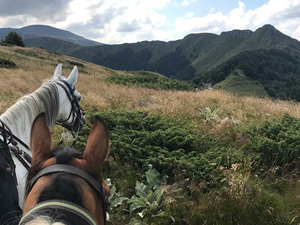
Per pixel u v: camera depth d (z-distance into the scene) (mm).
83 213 1228
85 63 52406
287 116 7531
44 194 1262
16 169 2459
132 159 5156
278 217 3957
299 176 5199
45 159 1560
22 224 1109
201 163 4914
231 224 3805
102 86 15922
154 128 6504
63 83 3449
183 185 4520
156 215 3918
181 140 5863
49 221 1076
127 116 6992
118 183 4770
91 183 1458
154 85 18078
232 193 4164
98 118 1680
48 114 3080
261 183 4797
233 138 6719
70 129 3891
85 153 1595
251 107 10266
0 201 1875
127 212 4211
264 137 5879
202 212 3980
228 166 4965
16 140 2631
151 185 4523
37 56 42656
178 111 8898
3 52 35094
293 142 5773
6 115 2719
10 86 12352
